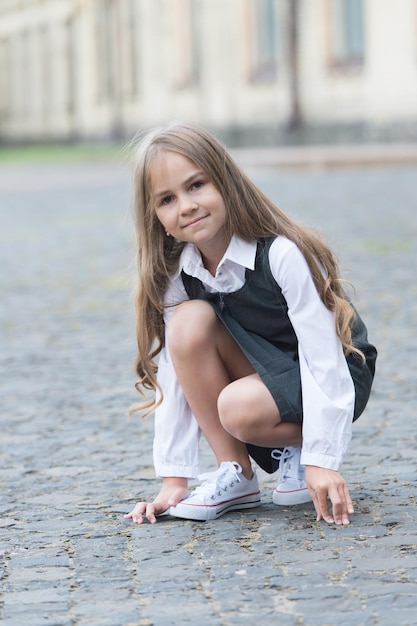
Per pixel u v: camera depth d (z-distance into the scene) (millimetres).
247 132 44688
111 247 14914
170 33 49250
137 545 4059
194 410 4457
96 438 5832
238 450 4469
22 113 65688
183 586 3611
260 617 3332
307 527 4168
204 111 47188
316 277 4207
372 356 4371
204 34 46750
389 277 11172
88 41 56156
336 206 18281
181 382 4422
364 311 9422
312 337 4164
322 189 21750
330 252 4316
